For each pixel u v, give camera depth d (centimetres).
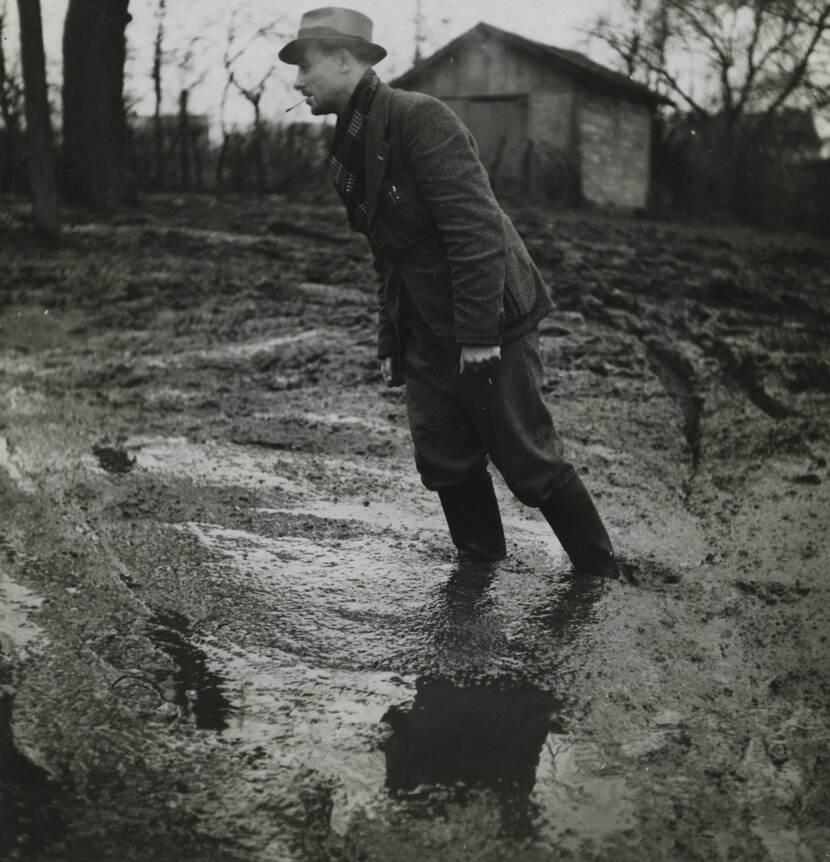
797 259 1506
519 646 269
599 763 213
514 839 188
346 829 191
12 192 2012
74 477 411
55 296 923
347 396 582
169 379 619
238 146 2670
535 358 304
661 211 3081
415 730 226
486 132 2980
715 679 253
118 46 1797
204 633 275
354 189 297
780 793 203
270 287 965
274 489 408
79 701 236
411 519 380
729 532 373
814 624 288
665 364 657
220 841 187
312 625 281
